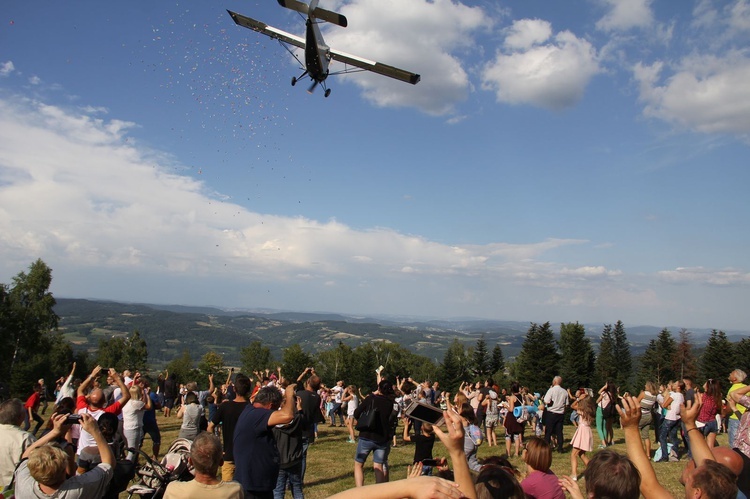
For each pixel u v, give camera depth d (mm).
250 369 87812
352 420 14141
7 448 5195
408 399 12836
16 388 41375
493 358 71438
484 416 14344
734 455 3686
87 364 70125
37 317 44094
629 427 3139
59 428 4199
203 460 3955
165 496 4016
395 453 12461
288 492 8492
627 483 2707
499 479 2887
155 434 10477
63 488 3842
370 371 75812
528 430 18719
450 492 1510
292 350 75312
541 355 59469
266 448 5316
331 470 10234
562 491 4418
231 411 6965
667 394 11258
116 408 6676
